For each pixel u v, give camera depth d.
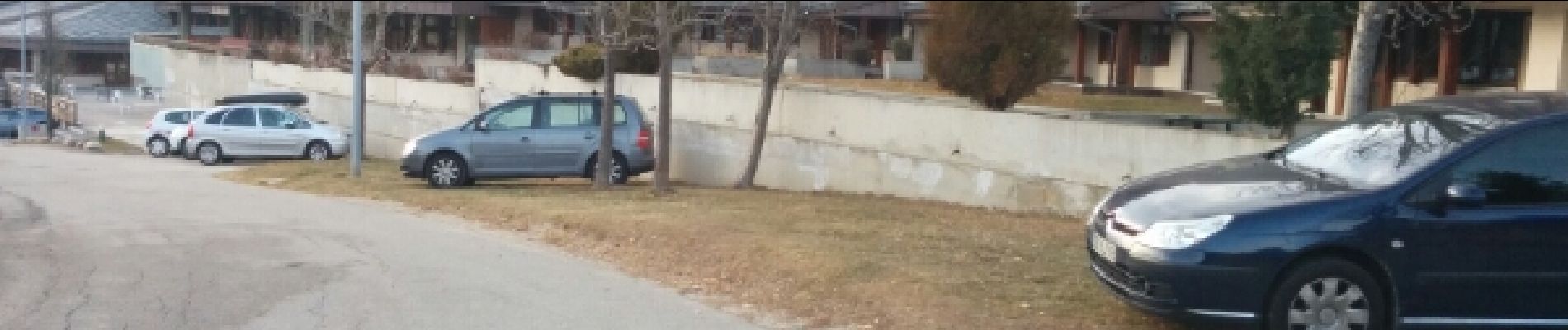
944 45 22.16
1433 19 20.55
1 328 8.12
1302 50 16.59
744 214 12.55
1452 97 8.45
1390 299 7.24
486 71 29.64
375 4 36.66
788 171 18.81
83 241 12.14
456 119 28.58
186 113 32.41
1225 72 17.70
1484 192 7.14
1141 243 7.37
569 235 12.31
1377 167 7.64
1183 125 21.38
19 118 45.06
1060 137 14.44
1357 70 15.59
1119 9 33.16
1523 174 7.25
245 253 11.29
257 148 29.58
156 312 8.65
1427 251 7.14
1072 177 14.27
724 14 24.80
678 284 9.87
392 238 12.36
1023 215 13.99
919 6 38.91
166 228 13.19
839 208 13.35
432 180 18.28
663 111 17.45
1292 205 7.20
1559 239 7.17
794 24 17.58
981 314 8.09
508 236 12.62
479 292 9.45
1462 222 7.14
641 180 20.31
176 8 59.25
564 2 41.34
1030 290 8.62
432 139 18.30
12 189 19.08
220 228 13.18
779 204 13.87
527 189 17.05
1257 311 7.15
